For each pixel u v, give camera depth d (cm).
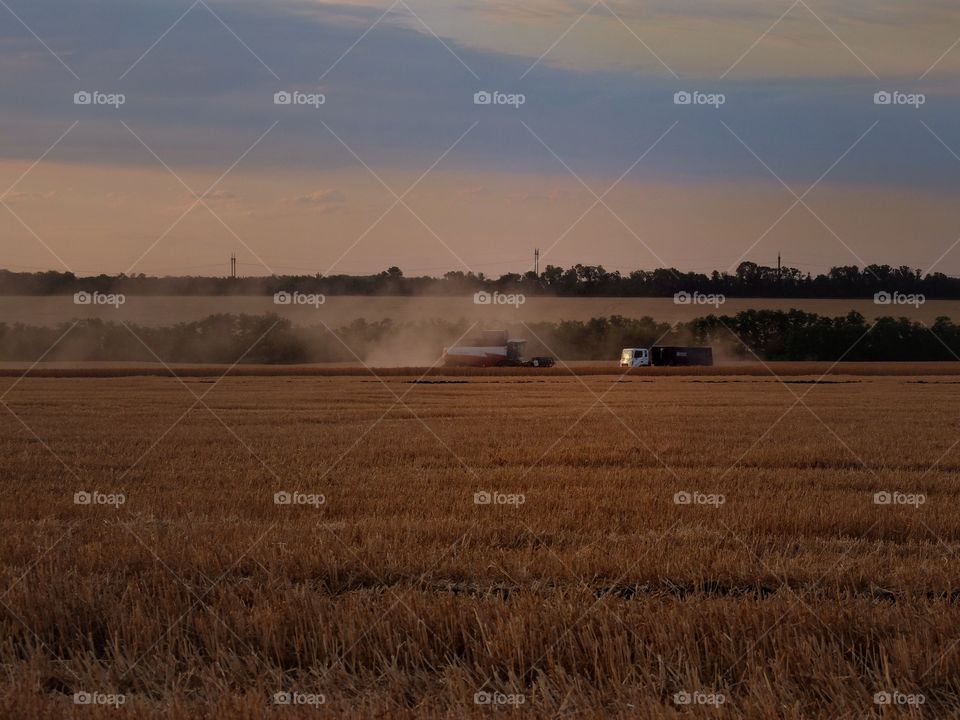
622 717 645
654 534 1220
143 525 1291
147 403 4031
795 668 728
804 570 1006
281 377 6694
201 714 660
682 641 767
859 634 789
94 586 923
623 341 10388
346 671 757
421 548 1118
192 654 779
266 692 709
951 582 971
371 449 2252
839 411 3575
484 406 3866
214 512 1412
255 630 811
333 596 941
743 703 662
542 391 4978
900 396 4541
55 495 1583
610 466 1998
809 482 1730
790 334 10075
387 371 7400
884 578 988
